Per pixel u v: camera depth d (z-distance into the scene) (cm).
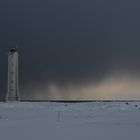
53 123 8612
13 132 6125
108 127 7488
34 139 5125
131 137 5478
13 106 19325
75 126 7694
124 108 18988
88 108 18825
